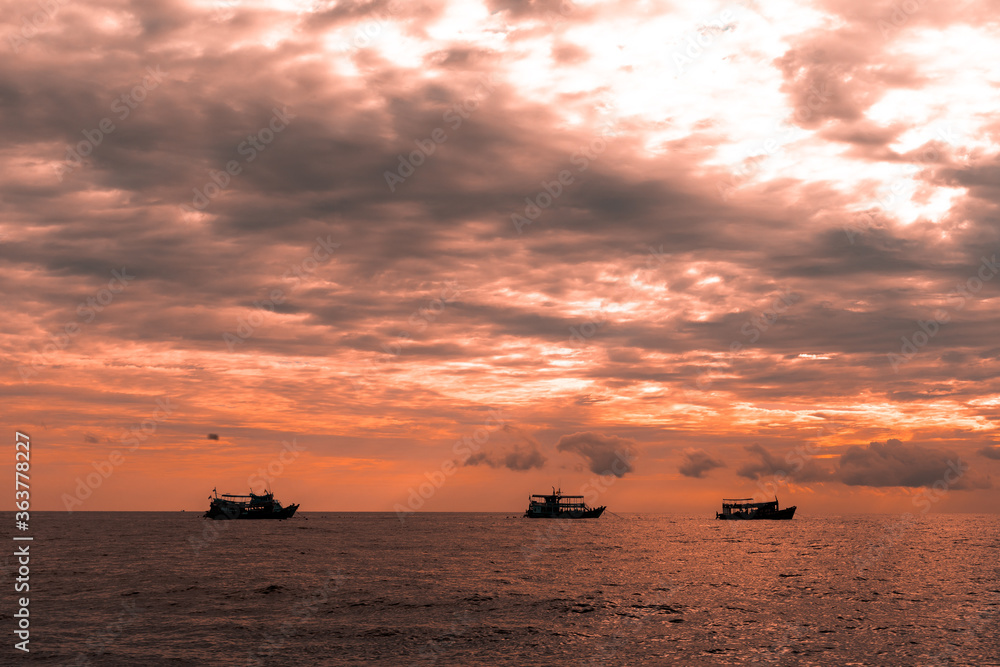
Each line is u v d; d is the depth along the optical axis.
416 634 40.12
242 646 37.19
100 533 149.75
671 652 36.03
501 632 40.59
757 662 34.03
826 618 44.84
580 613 46.81
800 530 184.62
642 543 123.19
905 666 33.12
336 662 34.06
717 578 67.19
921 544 122.00
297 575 68.44
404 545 113.56
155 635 39.62
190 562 81.62
